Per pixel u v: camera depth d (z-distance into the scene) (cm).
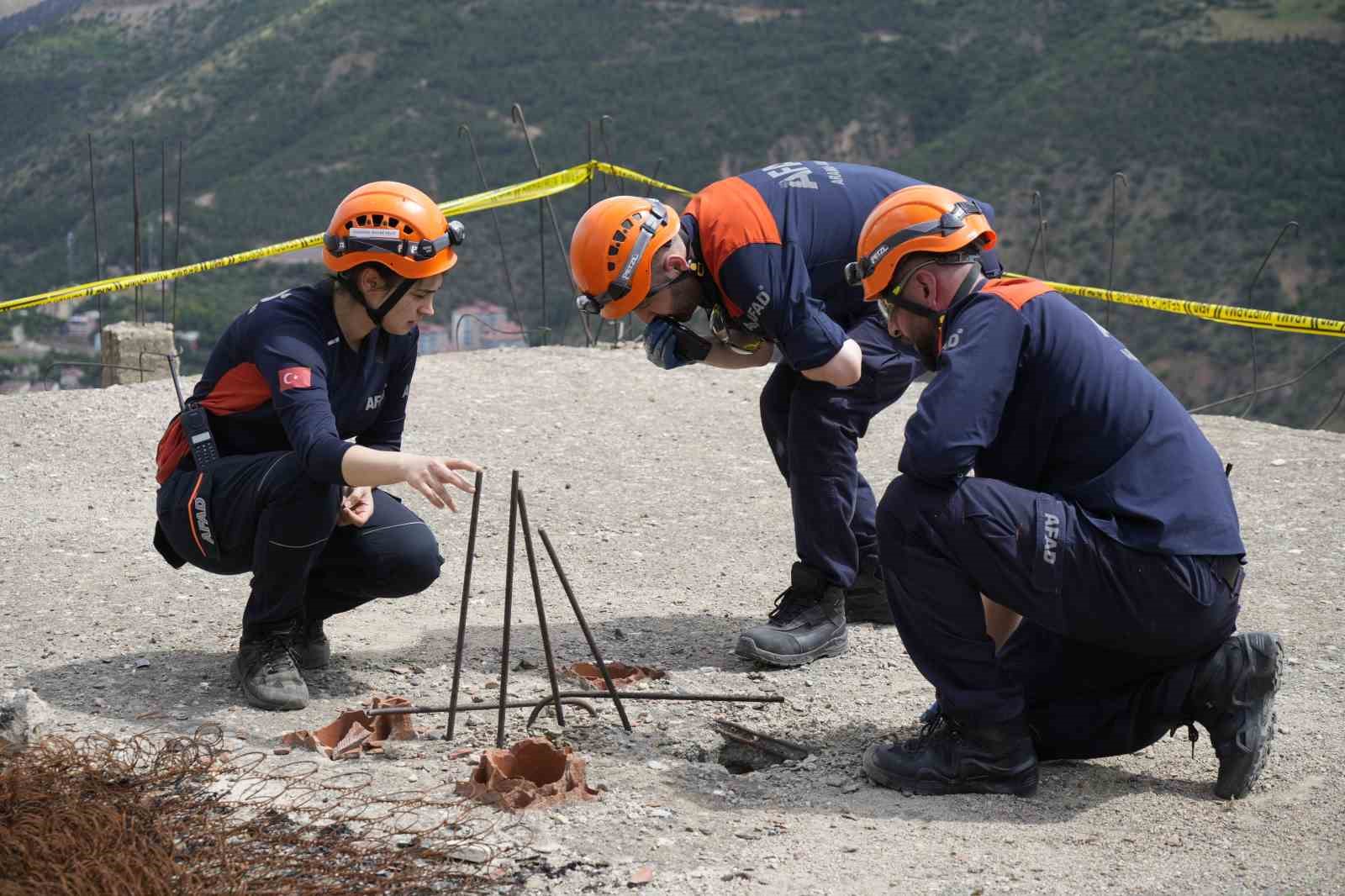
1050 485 338
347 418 403
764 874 291
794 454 443
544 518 629
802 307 402
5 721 335
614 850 305
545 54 10300
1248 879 285
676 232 408
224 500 388
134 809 297
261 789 326
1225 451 729
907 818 325
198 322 4869
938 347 348
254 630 402
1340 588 513
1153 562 318
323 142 9106
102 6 11706
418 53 10662
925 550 329
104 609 493
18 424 773
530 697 410
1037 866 293
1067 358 326
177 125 9500
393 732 375
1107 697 343
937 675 337
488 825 316
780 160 8512
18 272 7225
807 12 10056
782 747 373
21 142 9612
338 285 382
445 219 387
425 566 415
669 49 10081
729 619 500
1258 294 5191
